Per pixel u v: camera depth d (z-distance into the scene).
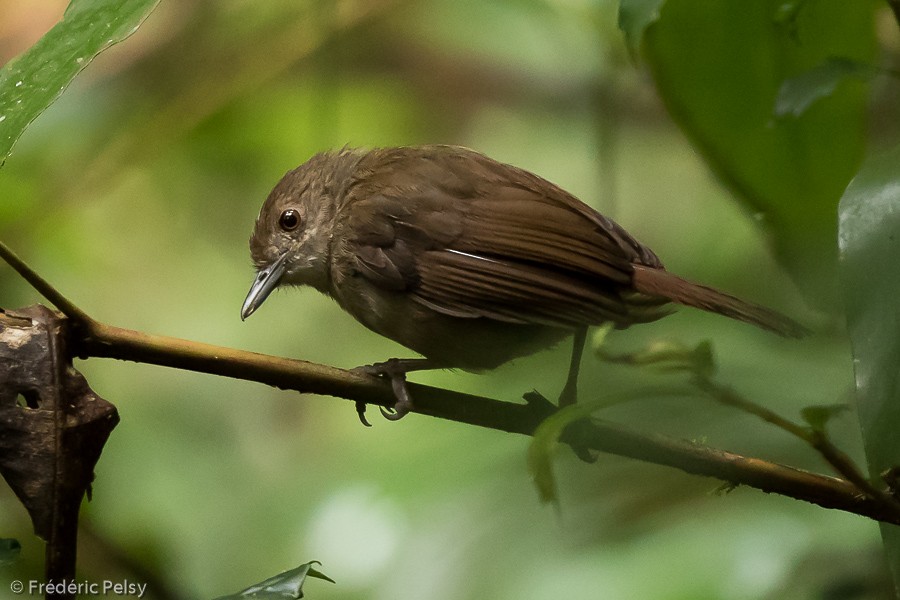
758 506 8.45
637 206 12.87
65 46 4.94
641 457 6.10
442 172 8.53
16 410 5.42
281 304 14.30
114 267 13.70
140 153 11.84
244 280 14.16
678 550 8.16
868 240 5.04
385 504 9.27
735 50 7.27
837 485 5.85
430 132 14.38
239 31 12.23
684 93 7.41
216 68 12.12
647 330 9.23
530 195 8.23
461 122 14.34
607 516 8.78
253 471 12.26
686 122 7.47
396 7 12.45
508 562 8.66
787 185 7.48
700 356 4.53
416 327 8.33
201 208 14.00
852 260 5.02
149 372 13.23
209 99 12.05
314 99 12.93
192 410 13.10
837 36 7.25
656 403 8.01
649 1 5.81
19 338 5.50
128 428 12.42
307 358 13.93
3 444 5.39
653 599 7.95
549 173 13.75
